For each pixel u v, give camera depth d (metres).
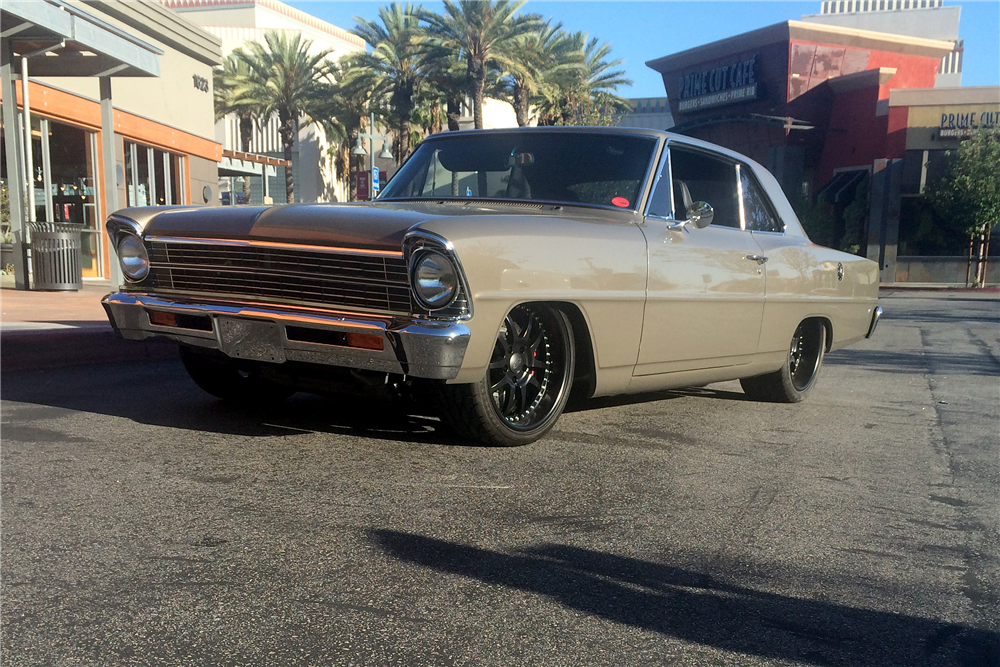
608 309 3.96
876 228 32.00
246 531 2.76
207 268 3.81
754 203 5.32
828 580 2.58
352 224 3.47
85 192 16.69
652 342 4.25
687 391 6.05
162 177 20.09
